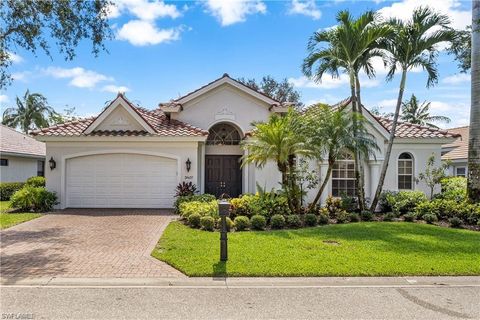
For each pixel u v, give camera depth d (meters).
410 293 6.38
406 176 17.75
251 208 13.05
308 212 14.34
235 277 7.13
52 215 14.73
